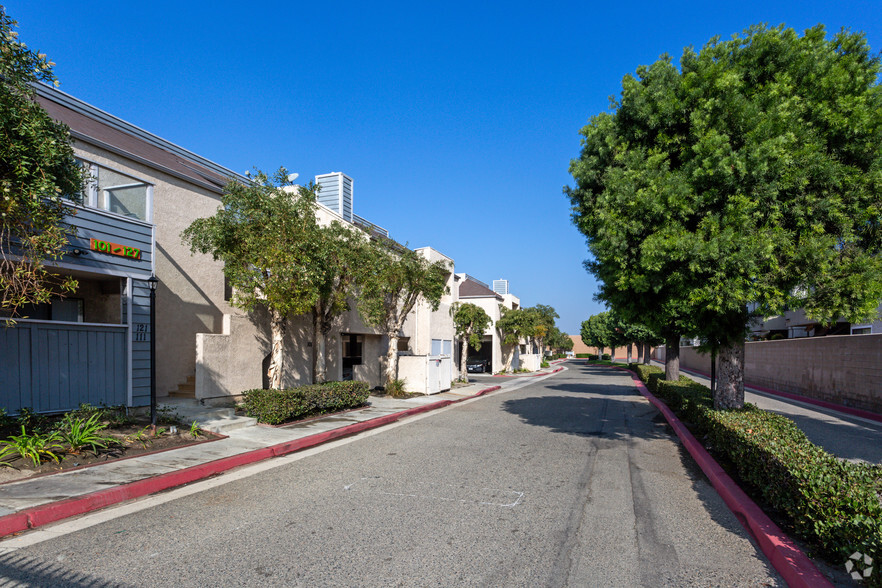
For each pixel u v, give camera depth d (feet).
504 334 115.34
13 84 18.37
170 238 37.29
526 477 22.06
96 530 15.29
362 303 46.68
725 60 23.57
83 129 36.50
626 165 23.84
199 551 13.71
